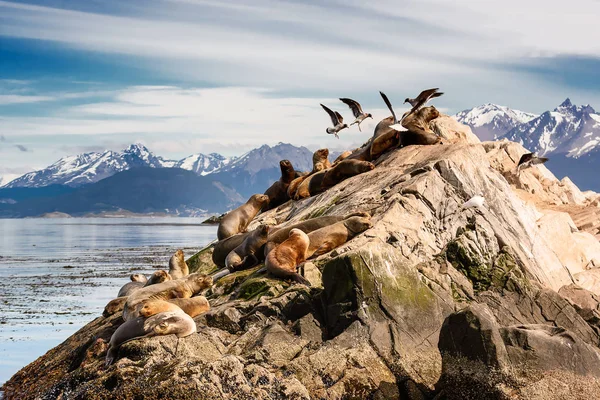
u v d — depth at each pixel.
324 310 14.47
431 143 24.05
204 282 16.28
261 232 18.44
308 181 25.16
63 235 160.75
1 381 20.06
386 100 17.48
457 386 12.77
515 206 19.98
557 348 12.88
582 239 21.56
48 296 42.38
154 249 94.19
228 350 13.53
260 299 15.10
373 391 13.02
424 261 16.84
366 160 25.39
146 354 12.94
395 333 13.94
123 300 17.70
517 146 29.36
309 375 12.93
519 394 12.28
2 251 91.62
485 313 12.91
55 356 16.73
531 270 18.09
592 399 12.57
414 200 18.41
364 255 14.41
